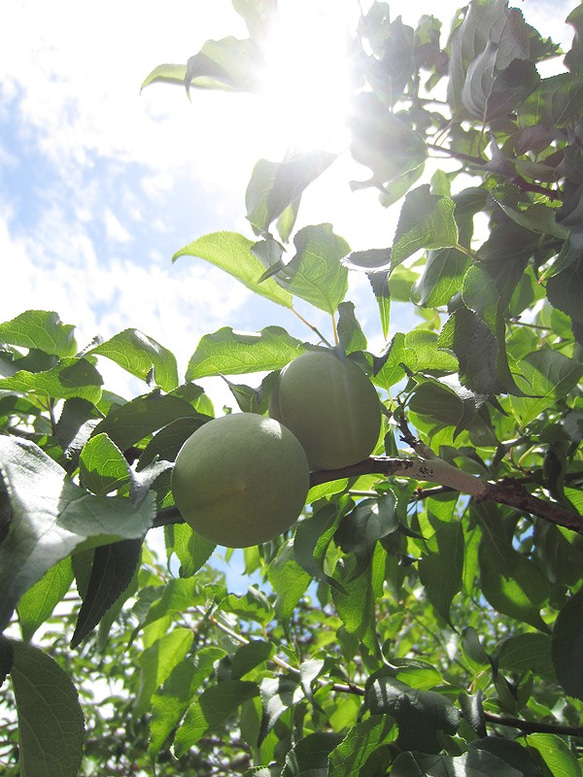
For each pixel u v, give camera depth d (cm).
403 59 28
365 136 27
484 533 31
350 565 27
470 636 30
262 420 18
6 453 14
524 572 30
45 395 25
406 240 23
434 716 23
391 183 35
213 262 27
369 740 23
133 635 35
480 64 25
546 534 30
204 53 28
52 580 18
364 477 30
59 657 67
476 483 23
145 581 44
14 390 25
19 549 12
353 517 23
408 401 26
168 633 39
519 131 26
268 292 27
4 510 15
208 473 17
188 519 18
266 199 28
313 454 21
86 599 16
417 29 38
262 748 30
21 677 17
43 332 27
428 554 30
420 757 21
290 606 29
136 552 16
